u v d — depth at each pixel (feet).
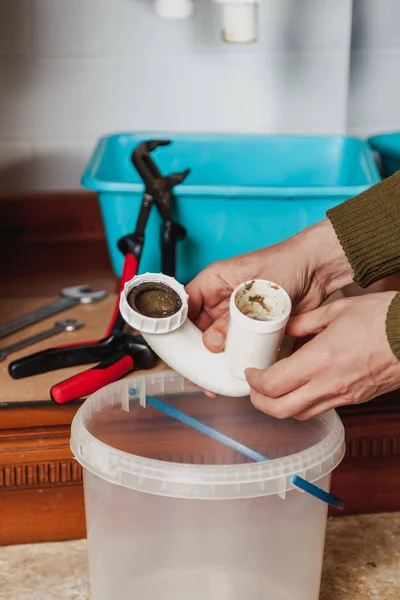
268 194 3.51
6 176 4.72
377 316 2.11
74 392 2.85
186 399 2.64
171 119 4.74
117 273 3.78
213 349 2.31
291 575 2.30
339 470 3.11
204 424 2.54
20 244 4.69
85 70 4.58
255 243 3.66
